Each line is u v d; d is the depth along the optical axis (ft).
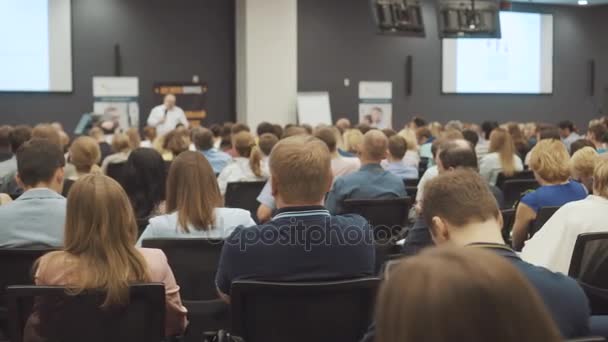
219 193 9.88
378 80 47.01
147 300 6.78
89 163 15.24
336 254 7.42
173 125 39.52
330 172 7.66
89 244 6.85
